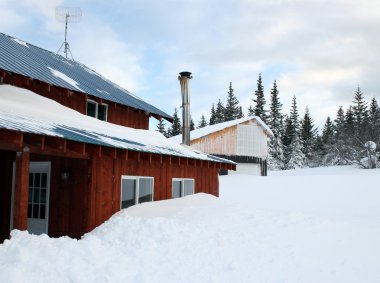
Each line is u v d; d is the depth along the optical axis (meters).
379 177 27.12
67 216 9.48
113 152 8.60
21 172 7.28
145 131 14.84
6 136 6.52
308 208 17.86
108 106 13.54
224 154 36.00
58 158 9.79
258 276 6.67
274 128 63.03
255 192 24.31
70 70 14.25
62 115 10.59
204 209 10.76
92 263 5.95
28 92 10.99
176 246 7.46
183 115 18.31
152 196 11.52
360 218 12.46
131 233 7.81
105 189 9.70
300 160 60.72
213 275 6.50
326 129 75.00
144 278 5.90
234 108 74.12
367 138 47.53
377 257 7.95
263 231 9.23
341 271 7.17
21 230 7.15
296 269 7.14
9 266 5.21
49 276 5.28
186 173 13.19
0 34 14.29
